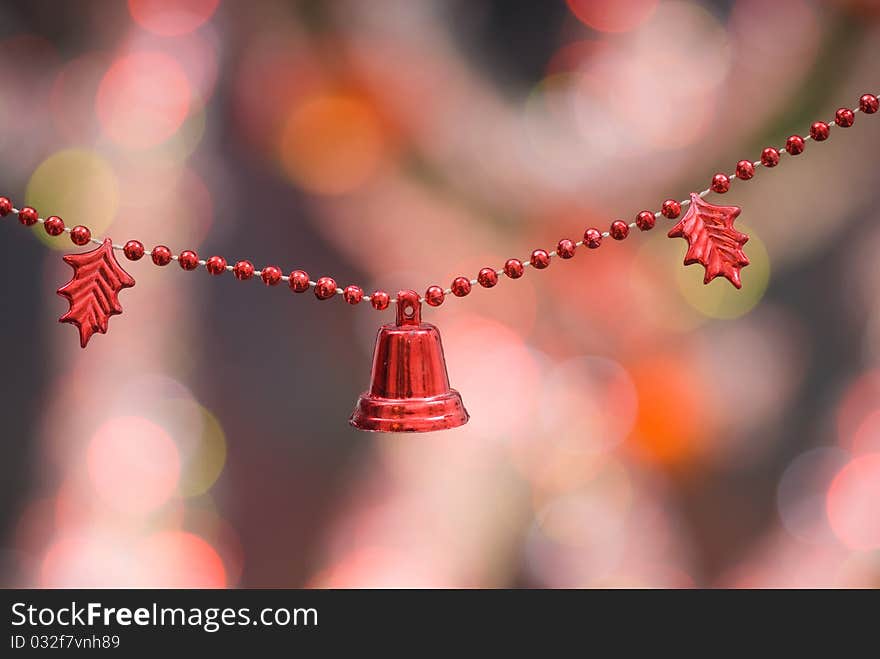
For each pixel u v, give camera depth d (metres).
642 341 0.98
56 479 0.98
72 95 0.96
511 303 0.98
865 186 0.96
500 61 0.96
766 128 0.96
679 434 0.98
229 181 0.97
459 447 0.99
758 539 0.99
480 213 0.97
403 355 0.84
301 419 0.99
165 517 0.99
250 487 0.99
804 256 0.97
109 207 0.97
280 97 0.96
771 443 0.99
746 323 0.98
